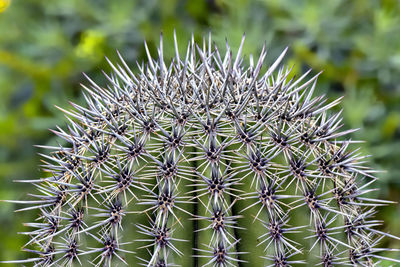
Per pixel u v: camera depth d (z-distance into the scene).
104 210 0.60
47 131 0.86
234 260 0.59
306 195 0.60
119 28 0.89
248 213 0.60
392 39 0.88
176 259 0.59
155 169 0.60
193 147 0.61
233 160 0.60
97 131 0.64
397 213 0.83
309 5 0.89
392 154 0.85
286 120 0.63
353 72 0.89
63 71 0.88
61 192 0.62
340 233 0.62
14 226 0.79
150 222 0.60
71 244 0.60
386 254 0.77
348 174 0.64
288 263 0.59
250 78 0.67
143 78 0.66
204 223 0.59
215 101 0.63
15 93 0.88
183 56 0.86
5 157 0.85
